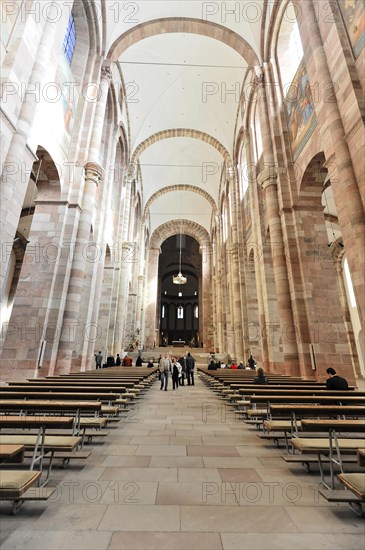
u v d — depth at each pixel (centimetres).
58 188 1141
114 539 221
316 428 315
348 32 802
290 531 235
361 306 690
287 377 1034
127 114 2153
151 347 3506
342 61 785
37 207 1120
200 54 1978
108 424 588
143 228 3234
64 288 1078
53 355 1016
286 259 1174
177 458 396
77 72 1326
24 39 743
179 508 267
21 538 220
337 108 802
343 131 777
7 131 696
